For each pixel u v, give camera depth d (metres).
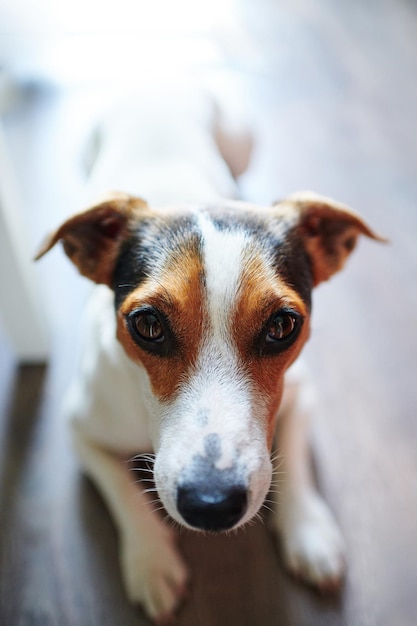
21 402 0.48
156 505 0.41
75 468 0.45
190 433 0.30
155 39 0.85
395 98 0.79
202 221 0.33
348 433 0.47
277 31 0.90
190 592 0.40
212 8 0.93
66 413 0.42
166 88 0.55
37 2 0.87
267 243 0.32
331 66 0.84
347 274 0.57
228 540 0.42
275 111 0.76
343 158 0.70
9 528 0.43
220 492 0.29
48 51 0.81
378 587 0.41
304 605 0.40
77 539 0.42
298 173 0.68
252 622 0.39
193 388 0.31
